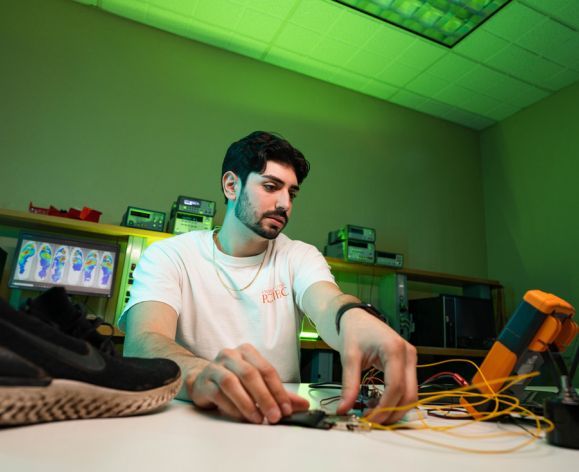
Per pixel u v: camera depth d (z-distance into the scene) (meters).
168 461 0.28
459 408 0.62
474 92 3.61
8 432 0.34
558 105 3.52
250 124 3.13
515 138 3.84
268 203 1.13
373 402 0.55
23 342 0.37
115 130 2.70
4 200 2.32
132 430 0.37
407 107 3.87
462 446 0.37
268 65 3.33
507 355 0.57
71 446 0.30
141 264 1.13
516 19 2.82
